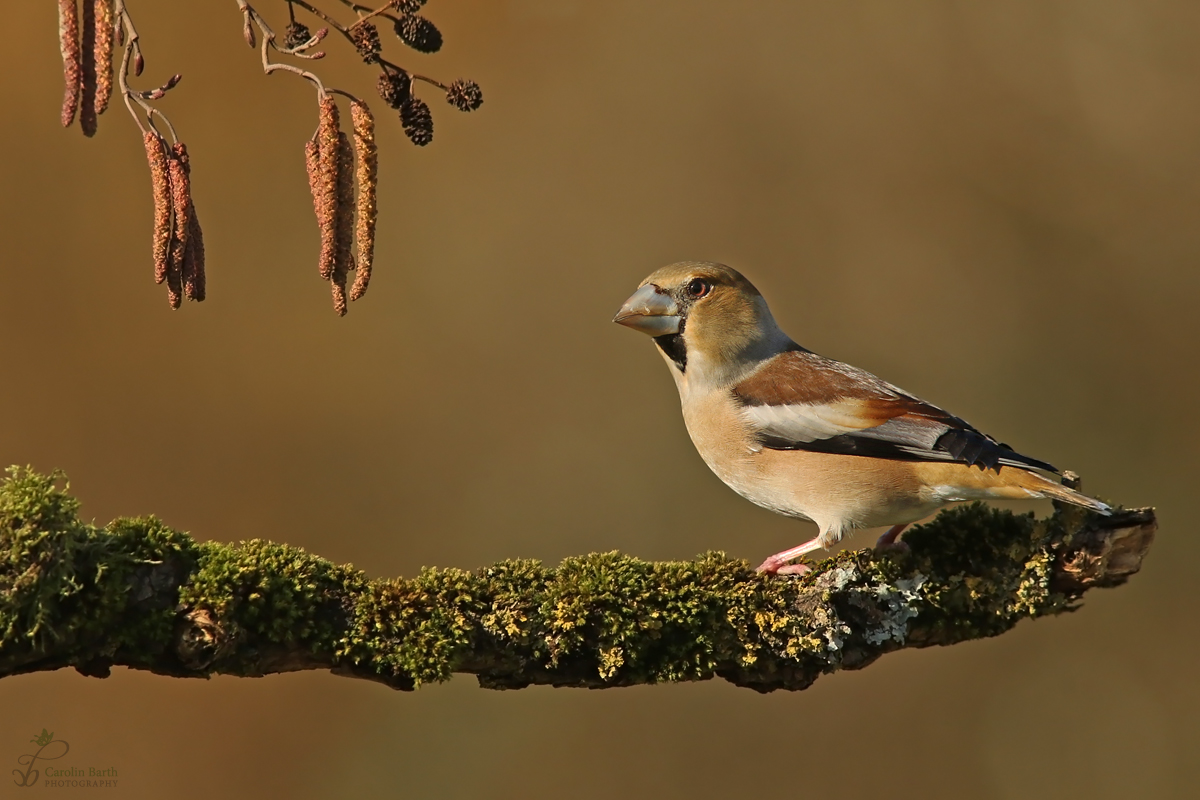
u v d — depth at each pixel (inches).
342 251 275.0
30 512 267.7
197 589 282.7
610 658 312.8
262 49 267.1
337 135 271.6
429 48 271.7
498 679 316.5
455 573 310.3
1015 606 341.1
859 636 336.8
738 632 322.0
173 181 268.2
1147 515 336.2
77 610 275.3
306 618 295.7
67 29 250.4
